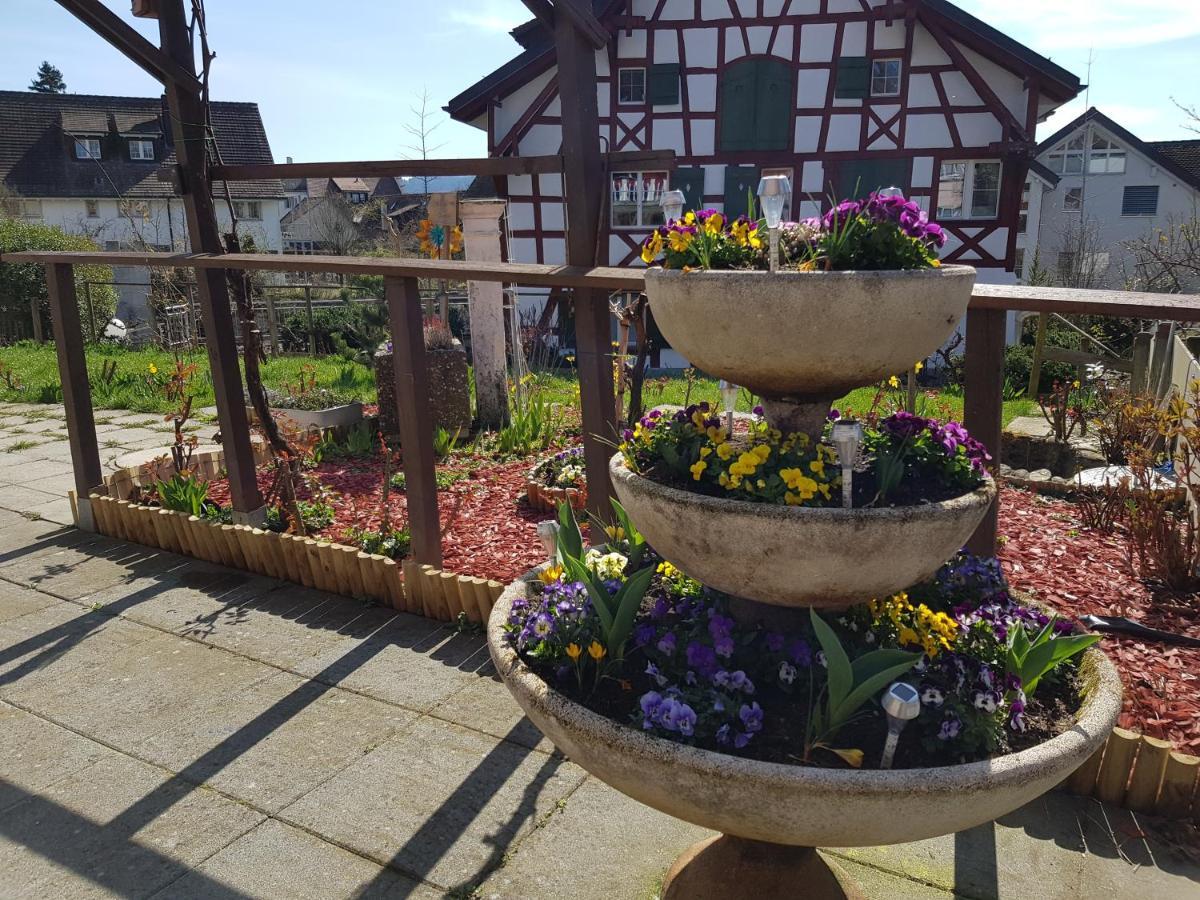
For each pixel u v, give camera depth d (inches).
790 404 83.7
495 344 319.0
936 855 100.5
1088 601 162.7
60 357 210.4
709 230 83.8
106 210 1286.9
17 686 141.0
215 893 95.4
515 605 93.7
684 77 629.9
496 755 120.8
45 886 96.6
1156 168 1140.5
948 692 77.5
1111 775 108.0
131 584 182.9
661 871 98.3
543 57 621.9
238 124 1382.9
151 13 175.5
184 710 133.3
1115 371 363.3
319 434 283.6
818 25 611.8
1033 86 592.1
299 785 114.4
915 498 76.7
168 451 285.3
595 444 146.3
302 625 162.4
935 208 623.5
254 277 617.6
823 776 63.8
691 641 83.6
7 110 1322.6
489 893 95.2
